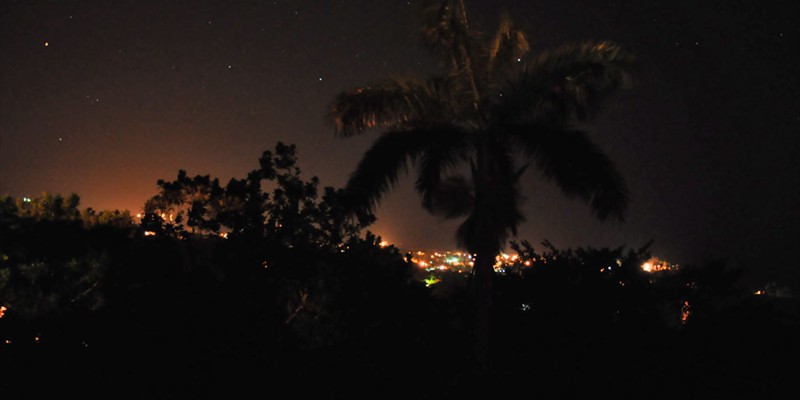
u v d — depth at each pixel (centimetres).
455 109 852
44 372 338
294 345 437
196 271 435
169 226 589
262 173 646
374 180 792
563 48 826
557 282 527
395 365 473
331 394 407
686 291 557
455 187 838
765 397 363
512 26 840
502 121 823
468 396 480
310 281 591
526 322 533
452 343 635
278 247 570
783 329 409
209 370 371
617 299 502
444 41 831
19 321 356
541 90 805
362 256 630
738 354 389
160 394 351
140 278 493
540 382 443
